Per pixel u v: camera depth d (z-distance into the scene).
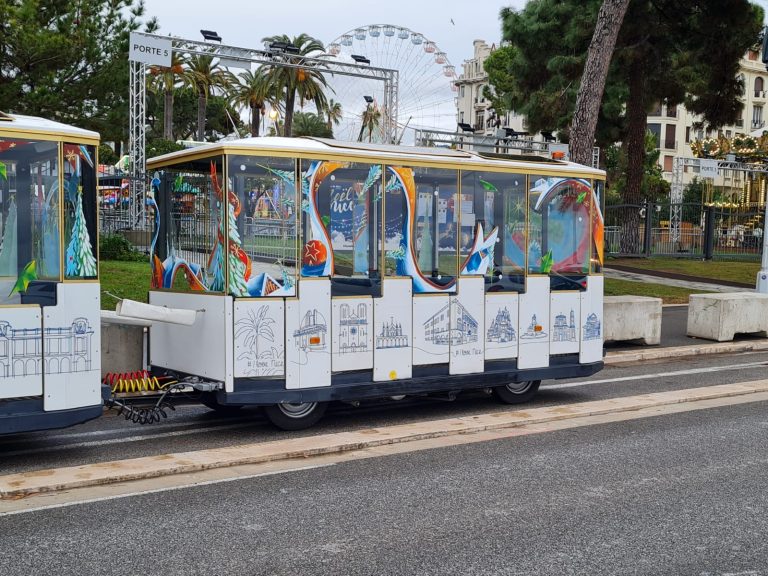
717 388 10.59
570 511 5.77
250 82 47.53
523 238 9.57
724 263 31.25
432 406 9.77
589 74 17.12
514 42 30.33
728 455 7.39
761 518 5.67
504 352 9.43
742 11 24.91
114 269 17.67
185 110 66.44
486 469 6.86
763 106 82.06
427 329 8.82
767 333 16.06
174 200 8.62
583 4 28.39
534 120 30.75
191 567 4.67
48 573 4.56
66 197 6.87
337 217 8.20
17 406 6.67
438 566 4.72
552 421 8.82
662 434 8.20
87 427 8.42
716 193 54.03
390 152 8.49
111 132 22.61
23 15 19.70
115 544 5.02
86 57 21.53
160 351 8.74
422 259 8.77
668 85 28.72
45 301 6.78
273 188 7.86
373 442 7.66
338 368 8.24
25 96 20.09
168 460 6.84
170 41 23.41
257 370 7.81
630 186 31.27
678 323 17.55
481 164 9.13
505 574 4.61
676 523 5.54
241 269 7.71
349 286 8.29
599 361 10.30
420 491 6.22
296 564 4.73
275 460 7.11
